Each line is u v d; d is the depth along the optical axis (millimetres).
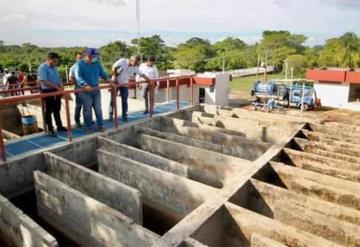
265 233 3723
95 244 4621
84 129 7566
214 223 3898
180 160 6910
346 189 4863
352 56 43906
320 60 46250
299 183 5078
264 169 5332
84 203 4594
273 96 19125
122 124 8008
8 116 11977
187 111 9891
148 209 5859
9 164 5699
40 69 6477
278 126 8375
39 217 5746
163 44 79750
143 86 9023
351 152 6312
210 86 18312
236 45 86562
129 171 5984
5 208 4562
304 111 18219
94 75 6953
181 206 5312
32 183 6082
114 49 63812
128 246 4062
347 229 3773
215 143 7715
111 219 4199
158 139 7277
